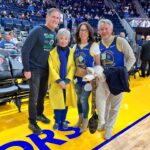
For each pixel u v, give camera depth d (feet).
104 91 9.57
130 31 44.62
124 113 12.89
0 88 11.91
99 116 9.93
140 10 61.05
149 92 18.04
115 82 8.87
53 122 11.18
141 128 10.84
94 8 58.29
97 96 9.60
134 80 23.27
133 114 12.80
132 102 15.08
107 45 9.05
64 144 9.09
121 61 9.00
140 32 34.45
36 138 9.51
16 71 13.24
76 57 9.59
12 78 13.02
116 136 9.90
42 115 11.14
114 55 8.93
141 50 24.76
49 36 9.59
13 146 8.83
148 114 12.90
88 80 8.79
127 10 59.16
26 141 9.24
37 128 9.94
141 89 19.01
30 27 36.40
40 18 41.45
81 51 9.46
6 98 12.46
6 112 12.34
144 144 9.25
